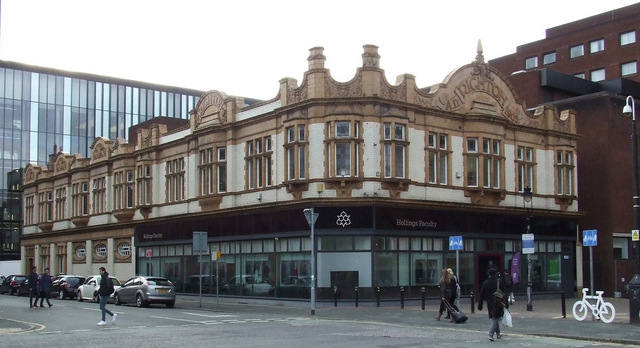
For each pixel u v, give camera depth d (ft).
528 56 234.79
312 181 108.47
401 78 113.39
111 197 164.96
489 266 124.06
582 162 145.48
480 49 126.41
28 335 68.54
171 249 143.84
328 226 107.45
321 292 107.76
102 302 79.77
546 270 132.98
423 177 114.32
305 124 110.22
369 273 106.93
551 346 58.90
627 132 145.69
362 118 108.37
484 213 122.62
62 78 271.49
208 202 129.90
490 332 62.69
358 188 107.14
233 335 66.69
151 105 288.92
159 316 91.35
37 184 203.21
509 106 129.59
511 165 128.57
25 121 262.26
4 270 221.66
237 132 126.93
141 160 153.28
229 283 126.52
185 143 140.05
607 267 139.54
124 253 159.22
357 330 71.72
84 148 272.51
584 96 146.61
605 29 214.90
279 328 73.87
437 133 117.70
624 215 142.61
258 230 119.14
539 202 132.87
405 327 75.25
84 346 58.59
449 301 80.89
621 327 72.74
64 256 185.78
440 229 115.55
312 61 109.91
